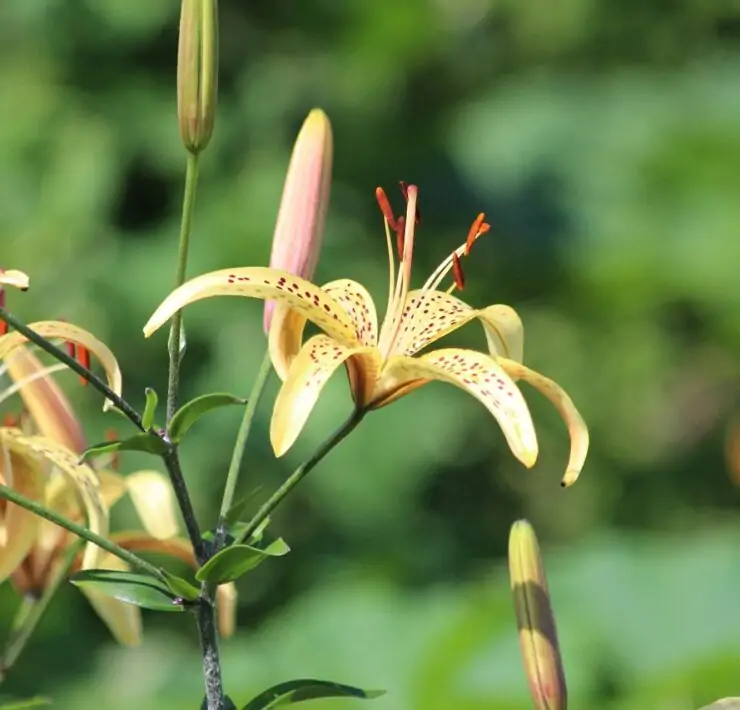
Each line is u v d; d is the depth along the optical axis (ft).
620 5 48.21
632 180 44.88
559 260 44.45
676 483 44.93
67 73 37.70
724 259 42.57
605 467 45.11
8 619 33.73
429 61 43.83
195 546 11.57
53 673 33.86
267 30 40.73
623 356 44.73
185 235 11.91
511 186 45.21
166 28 37.58
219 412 35.76
